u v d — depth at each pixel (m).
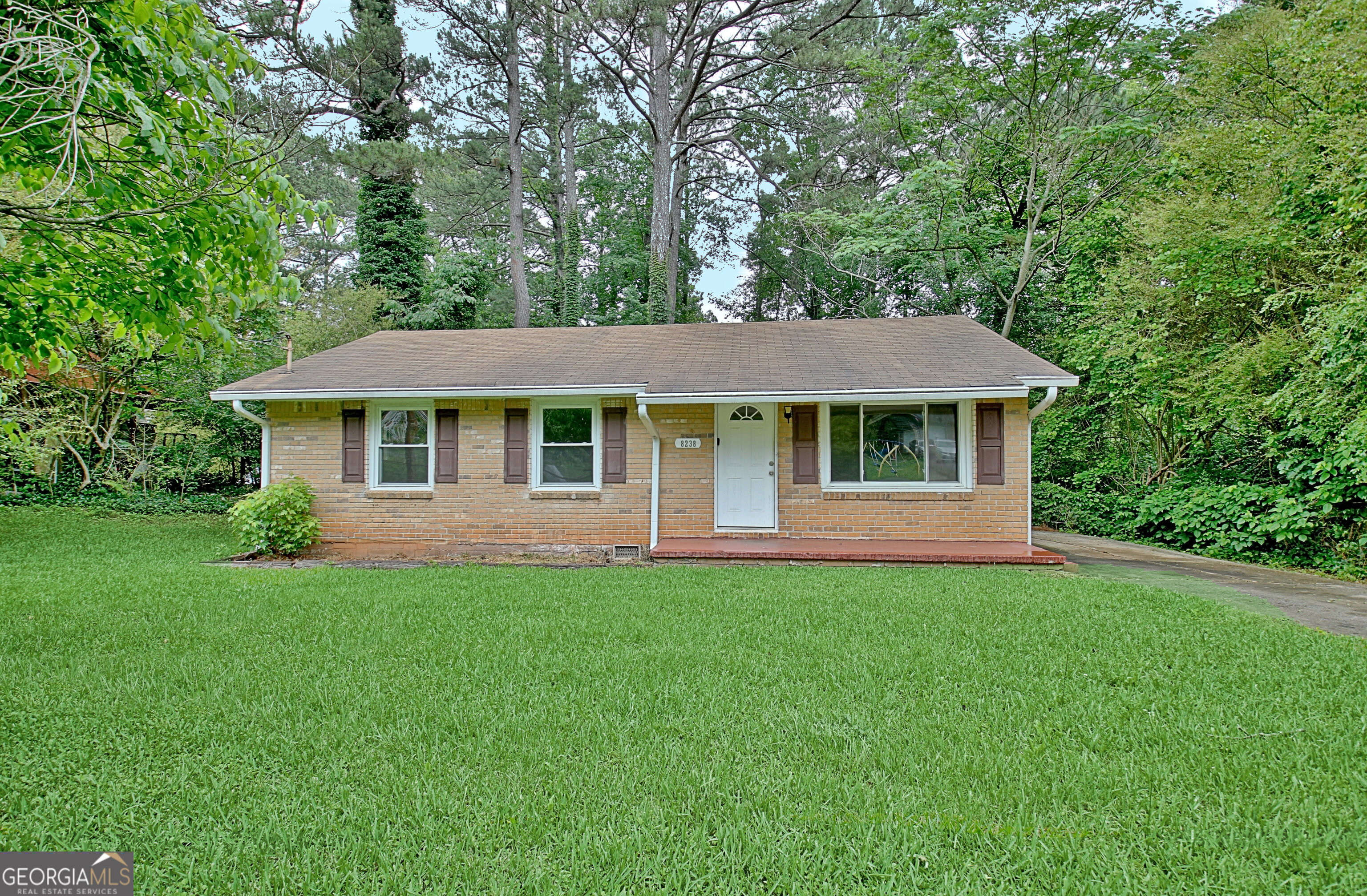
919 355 10.45
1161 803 2.85
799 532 10.12
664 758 3.27
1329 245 9.52
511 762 3.23
